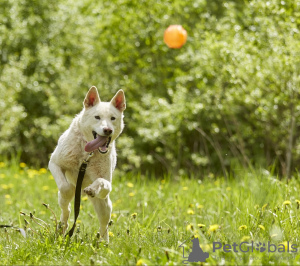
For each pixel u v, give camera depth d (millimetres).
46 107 18109
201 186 9484
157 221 6594
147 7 17047
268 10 11180
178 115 14922
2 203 8992
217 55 11984
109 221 5891
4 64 18078
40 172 13258
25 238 5391
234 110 14812
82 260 4543
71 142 5512
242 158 15125
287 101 12359
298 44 10469
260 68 11602
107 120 5363
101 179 5309
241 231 5285
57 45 17953
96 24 17922
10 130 16188
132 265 4230
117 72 18094
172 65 17625
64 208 5730
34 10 18047
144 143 17500
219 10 18172
